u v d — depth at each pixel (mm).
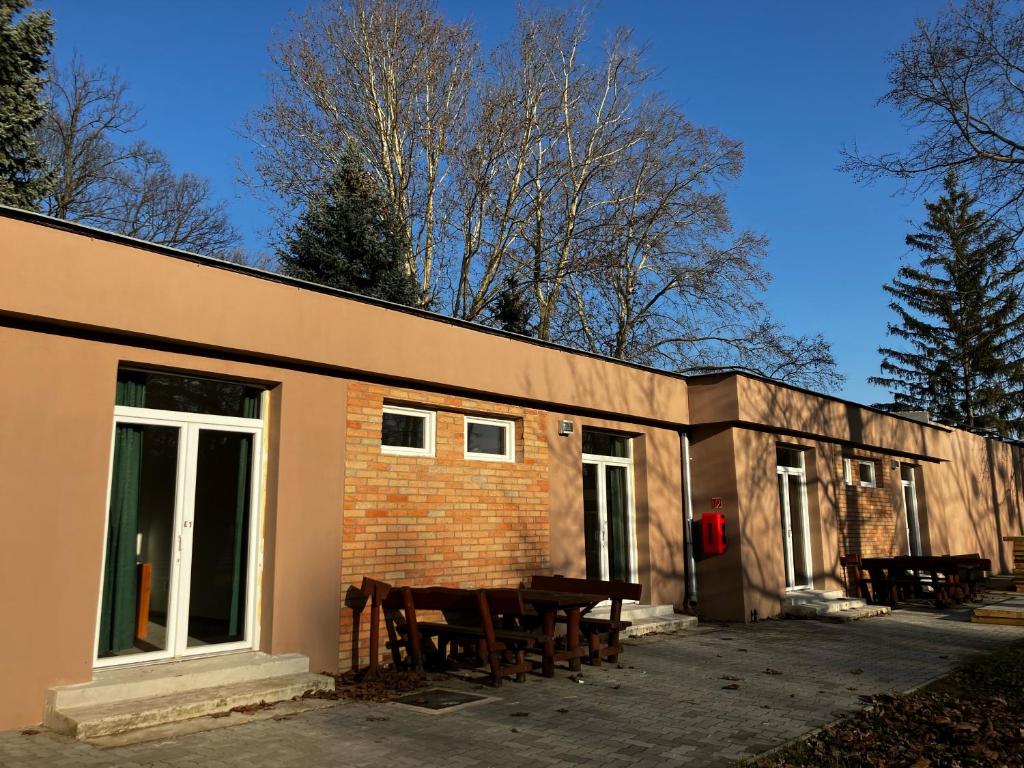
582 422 11875
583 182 23297
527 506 10805
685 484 13805
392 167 23141
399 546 9055
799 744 5891
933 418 44250
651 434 13258
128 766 5152
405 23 22594
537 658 9312
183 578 7402
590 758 5570
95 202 26969
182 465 7555
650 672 8742
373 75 22469
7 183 17484
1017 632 12141
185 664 7156
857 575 16219
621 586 9367
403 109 22828
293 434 8164
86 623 6434
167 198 29703
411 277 21047
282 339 7938
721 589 13320
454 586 9625
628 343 24859
